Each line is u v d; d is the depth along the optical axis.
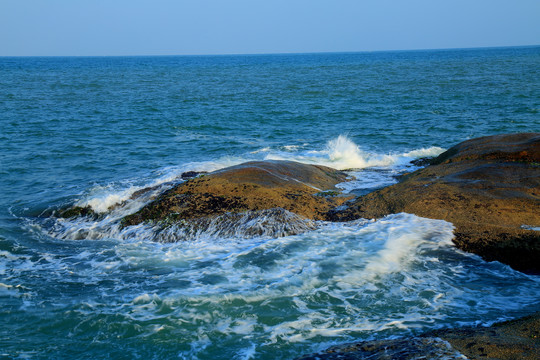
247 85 48.25
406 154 16.00
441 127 21.77
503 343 5.26
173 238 9.30
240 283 7.43
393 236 8.66
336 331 6.09
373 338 5.89
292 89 42.22
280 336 6.02
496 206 9.09
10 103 31.86
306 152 16.70
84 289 7.43
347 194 11.08
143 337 6.10
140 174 14.50
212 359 5.66
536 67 65.62
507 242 8.19
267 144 19.16
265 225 9.24
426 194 9.80
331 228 9.26
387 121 23.88
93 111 28.34
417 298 6.86
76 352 5.86
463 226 8.76
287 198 10.17
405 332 6.00
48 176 14.38
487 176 10.25
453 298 6.86
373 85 44.22
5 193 12.64
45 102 32.78
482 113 25.17
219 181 10.65
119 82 54.59
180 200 10.13
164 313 6.61
